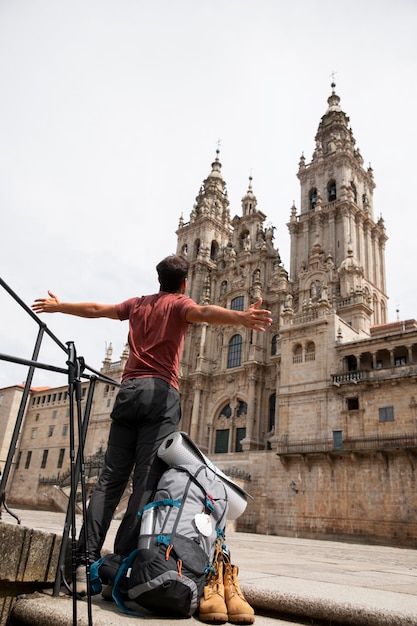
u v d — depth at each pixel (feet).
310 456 144.77
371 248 214.48
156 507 14.43
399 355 146.82
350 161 221.05
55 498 181.47
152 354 17.72
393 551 88.79
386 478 128.98
